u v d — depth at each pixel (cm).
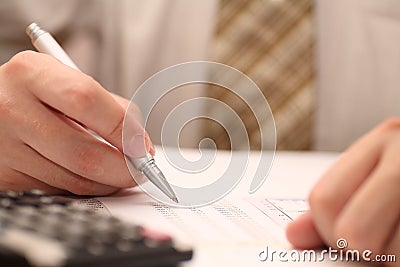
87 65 117
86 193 52
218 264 34
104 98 49
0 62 113
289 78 117
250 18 118
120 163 51
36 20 114
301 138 117
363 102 118
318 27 119
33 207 36
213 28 117
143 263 29
